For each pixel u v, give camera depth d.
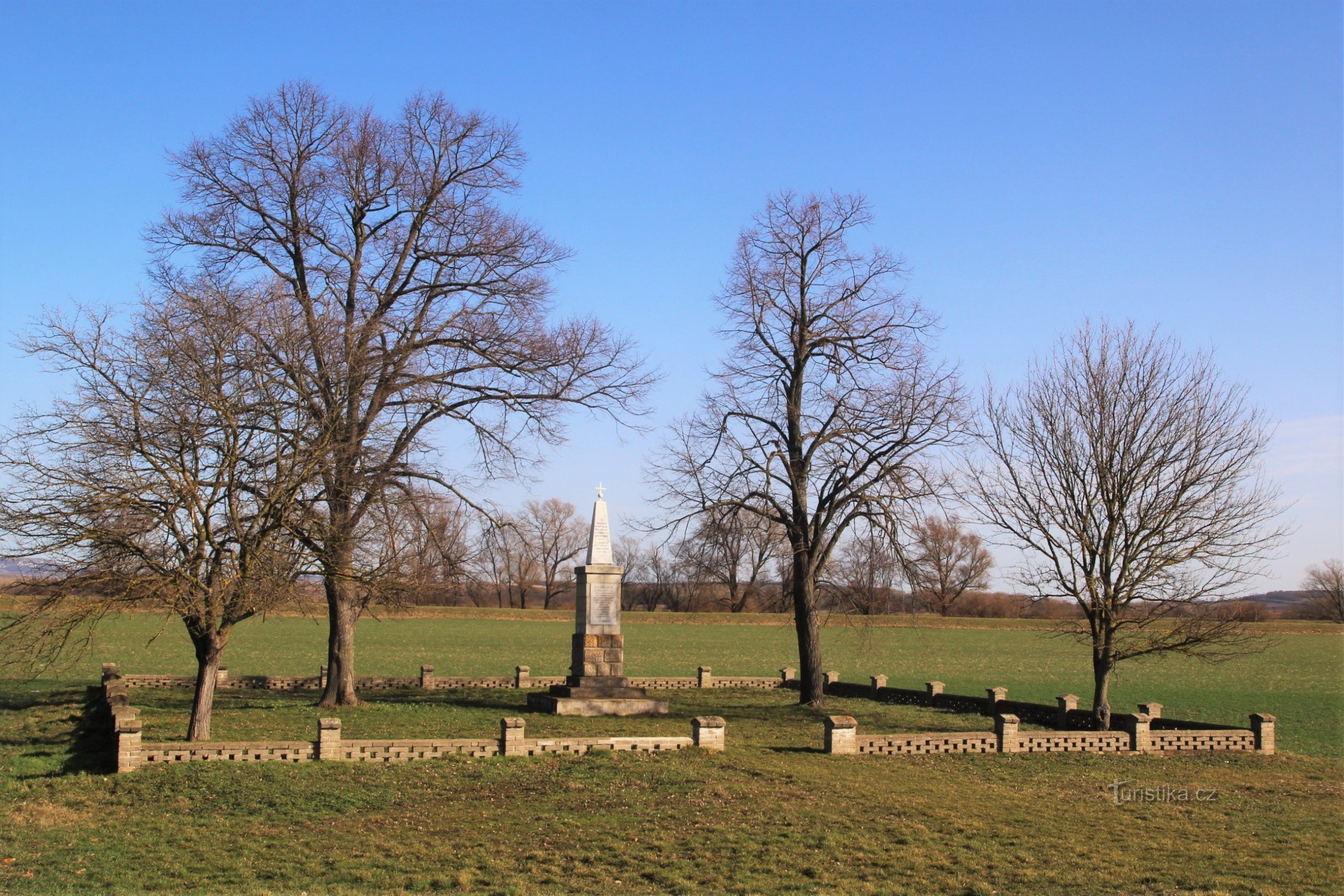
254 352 24.95
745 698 39.31
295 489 23.91
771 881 14.30
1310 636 92.19
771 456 35.69
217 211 32.22
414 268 33.62
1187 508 27.81
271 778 19.28
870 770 21.62
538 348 33.72
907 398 34.47
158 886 14.05
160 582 22.06
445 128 33.69
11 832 16.41
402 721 29.17
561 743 21.78
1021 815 18.17
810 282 36.41
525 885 14.13
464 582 32.81
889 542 34.31
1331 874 14.86
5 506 21.98
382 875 14.54
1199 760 24.25
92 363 22.52
